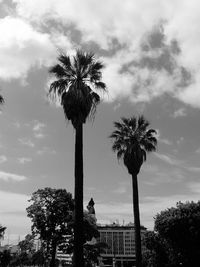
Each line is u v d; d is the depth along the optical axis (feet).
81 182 85.61
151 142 139.33
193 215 134.41
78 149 88.33
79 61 98.84
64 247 215.92
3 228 252.01
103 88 98.99
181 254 142.41
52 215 217.97
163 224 138.92
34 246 230.89
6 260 337.72
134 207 126.31
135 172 129.59
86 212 220.23
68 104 91.76
